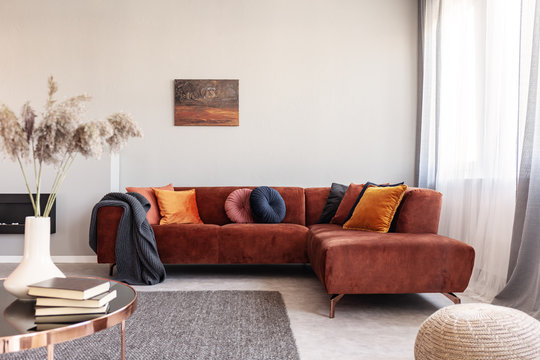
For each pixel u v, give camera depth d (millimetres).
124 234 3535
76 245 4371
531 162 2670
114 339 2184
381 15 4715
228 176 4672
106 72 4617
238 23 4684
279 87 4688
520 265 2668
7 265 4137
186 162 4652
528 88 2742
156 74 4645
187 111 4633
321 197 4320
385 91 4703
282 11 4699
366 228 3320
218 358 1952
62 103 1511
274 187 4363
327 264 2637
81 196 4348
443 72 4066
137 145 4633
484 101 3420
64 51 4590
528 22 2752
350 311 2758
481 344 1440
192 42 4664
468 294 3217
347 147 4703
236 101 4656
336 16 4703
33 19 4574
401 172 4707
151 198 4094
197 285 3445
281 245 3711
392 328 2434
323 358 1993
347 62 4703
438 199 3166
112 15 4625
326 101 4699
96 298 1362
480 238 3320
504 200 3023
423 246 2688
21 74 4551
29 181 4324
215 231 3711
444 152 4027
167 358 1949
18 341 1168
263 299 2967
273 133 4684
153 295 3062
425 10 4461
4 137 1445
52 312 1356
